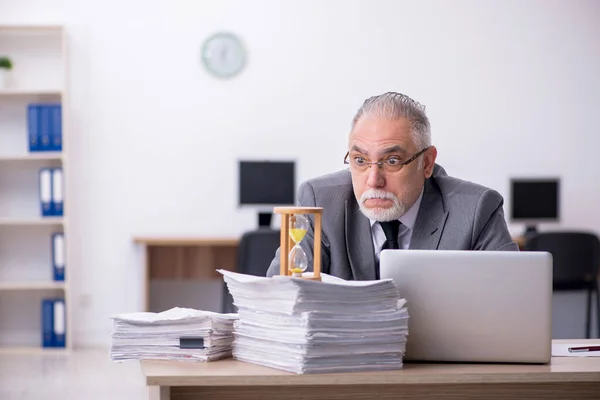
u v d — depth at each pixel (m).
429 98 6.74
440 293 1.93
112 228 6.62
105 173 6.61
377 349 1.82
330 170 6.71
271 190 6.45
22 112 6.59
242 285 1.86
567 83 6.80
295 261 1.89
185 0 6.62
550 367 1.91
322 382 1.76
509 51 6.77
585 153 6.83
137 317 1.93
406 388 1.90
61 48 6.55
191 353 1.89
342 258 2.35
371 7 6.71
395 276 1.94
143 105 6.62
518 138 6.79
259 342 1.85
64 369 5.67
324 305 1.77
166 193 6.64
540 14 6.78
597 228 6.85
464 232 2.35
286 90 6.68
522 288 1.94
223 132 6.66
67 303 6.33
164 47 6.62
